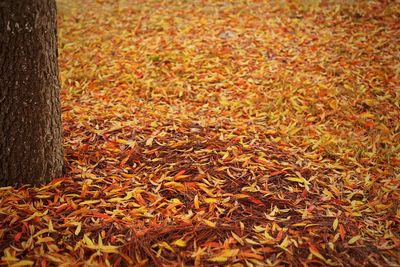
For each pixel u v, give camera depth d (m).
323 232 2.95
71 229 2.91
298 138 4.33
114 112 4.61
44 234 2.84
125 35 6.97
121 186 3.38
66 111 4.67
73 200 3.22
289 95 5.19
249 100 5.10
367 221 3.13
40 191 3.21
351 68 5.75
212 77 5.65
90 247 2.70
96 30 7.23
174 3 8.25
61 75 5.78
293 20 7.26
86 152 3.80
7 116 3.02
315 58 6.09
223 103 5.02
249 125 4.51
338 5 7.57
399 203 3.31
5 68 2.90
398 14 7.18
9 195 3.12
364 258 2.74
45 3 2.94
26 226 2.87
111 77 5.72
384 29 6.77
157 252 2.72
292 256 2.71
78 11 8.04
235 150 3.90
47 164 3.29
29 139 3.13
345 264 2.68
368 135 4.38
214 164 3.69
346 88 5.27
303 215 3.11
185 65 5.98
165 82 5.57
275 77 5.65
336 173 3.74
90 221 3.01
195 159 3.77
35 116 3.10
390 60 5.87
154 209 3.12
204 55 6.24
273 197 3.31
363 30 6.80
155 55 6.20
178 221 3.01
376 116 4.73
